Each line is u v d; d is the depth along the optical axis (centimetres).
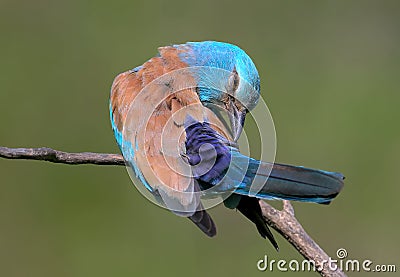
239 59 1545
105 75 2245
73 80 2230
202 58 1529
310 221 1973
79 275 1938
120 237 1966
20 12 2292
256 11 2400
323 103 2259
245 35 2389
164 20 2341
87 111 2183
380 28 2422
